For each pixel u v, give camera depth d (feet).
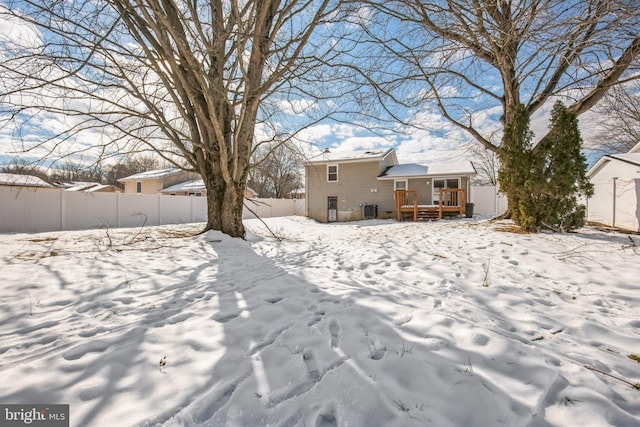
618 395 4.90
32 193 33.53
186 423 4.45
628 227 23.17
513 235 20.24
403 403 4.70
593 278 11.24
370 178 58.54
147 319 8.09
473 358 5.79
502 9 18.93
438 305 8.81
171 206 48.39
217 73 20.98
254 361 5.95
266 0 15.88
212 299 9.66
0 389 5.08
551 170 20.86
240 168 22.53
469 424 4.35
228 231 22.41
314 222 55.88
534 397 4.79
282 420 4.48
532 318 8.07
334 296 9.55
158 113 21.20
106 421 4.44
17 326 7.73
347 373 5.38
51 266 13.48
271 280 11.73
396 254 16.38
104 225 36.65
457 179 53.47
